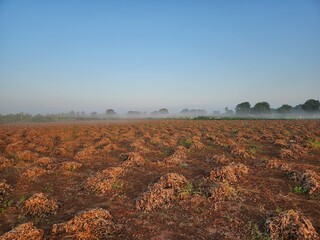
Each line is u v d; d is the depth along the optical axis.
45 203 9.28
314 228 7.57
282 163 13.76
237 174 12.09
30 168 13.66
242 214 8.48
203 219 8.25
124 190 10.89
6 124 58.03
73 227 7.50
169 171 13.41
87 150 18.09
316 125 39.22
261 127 36.09
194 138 23.91
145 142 23.28
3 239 6.94
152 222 8.13
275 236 7.11
